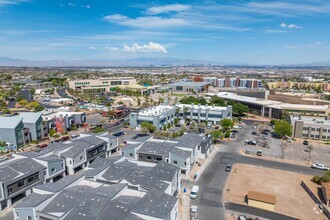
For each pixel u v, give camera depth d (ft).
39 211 163.63
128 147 277.03
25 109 624.59
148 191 178.60
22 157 244.42
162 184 195.21
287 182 247.09
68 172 256.93
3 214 188.75
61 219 154.20
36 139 378.12
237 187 235.81
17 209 165.78
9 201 198.70
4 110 569.64
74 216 152.15
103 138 313.53
